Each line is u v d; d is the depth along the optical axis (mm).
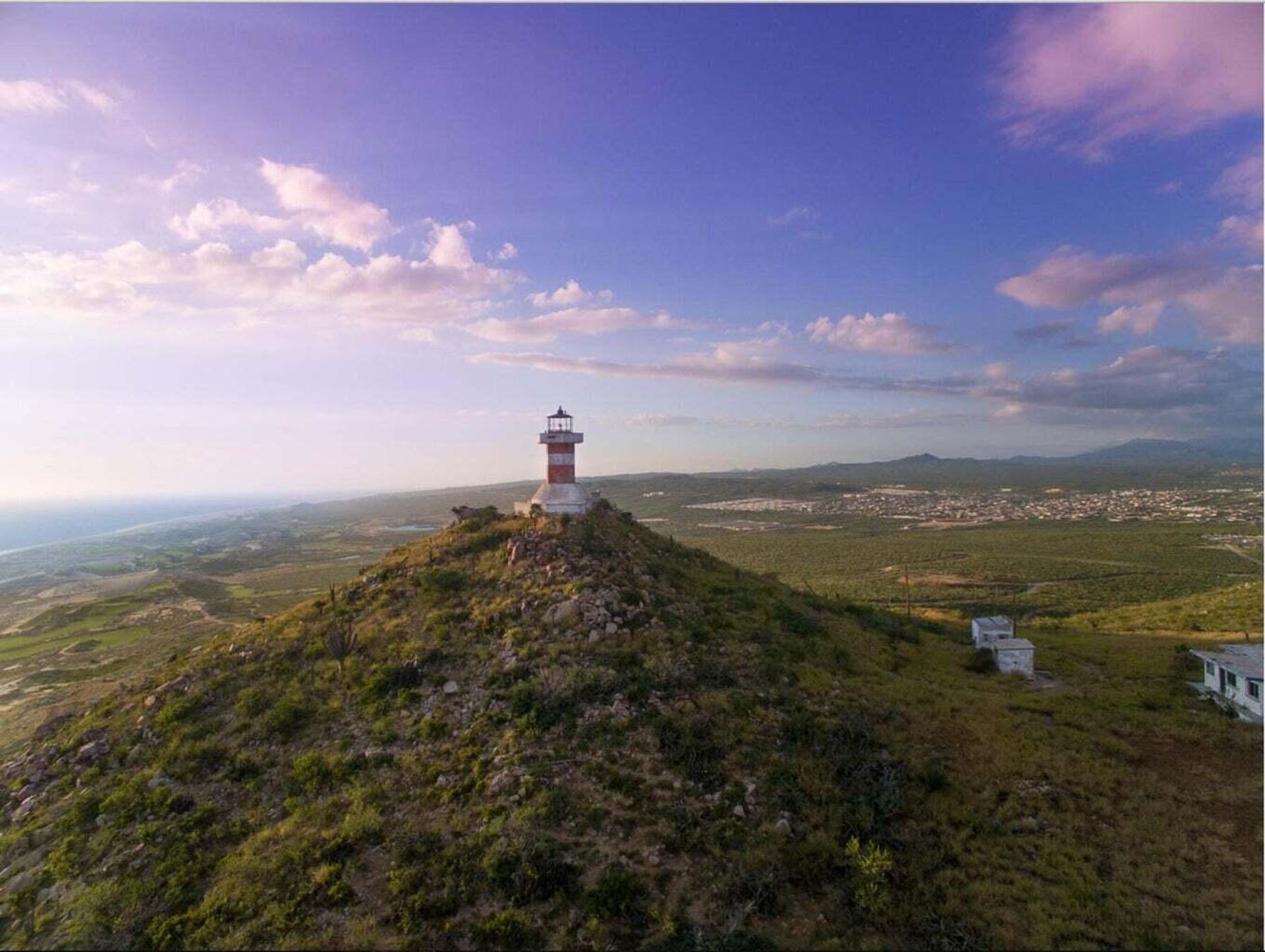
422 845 22594
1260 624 61656
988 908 20312
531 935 19125
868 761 27344
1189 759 29328
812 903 20328
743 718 29391
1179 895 20609
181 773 27891
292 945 19359
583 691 30172
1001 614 93688
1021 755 28906
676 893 20375
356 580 45625
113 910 21516
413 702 31156
